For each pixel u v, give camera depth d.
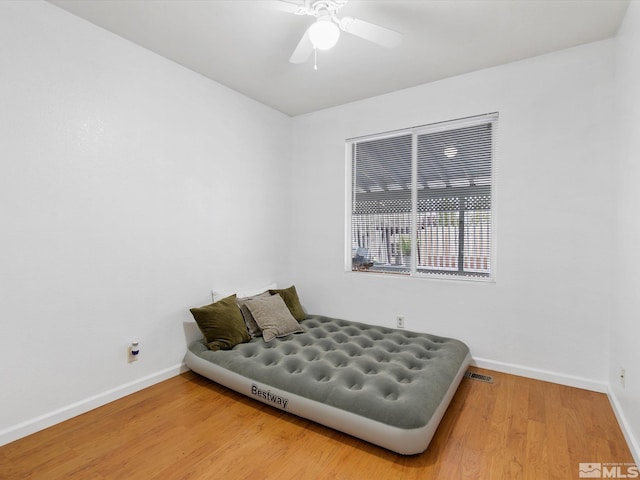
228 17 1.99
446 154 2.87
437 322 2.86
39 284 1.85
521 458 1.62
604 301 2.22
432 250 2.97
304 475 1.52
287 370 2.16
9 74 1.72
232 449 1.70
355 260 3.41
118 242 2.21
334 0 1.69
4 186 1.71
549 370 2.41
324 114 3.49
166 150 2.49
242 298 2.98
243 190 3.15
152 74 2.38
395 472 1.53
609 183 2.20
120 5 1.88
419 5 1.86
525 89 2.46
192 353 2.51
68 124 1.95
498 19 1.99
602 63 2.21
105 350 2.14
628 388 1.76
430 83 2.86
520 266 2.50
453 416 1.98
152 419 1.96
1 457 1.62
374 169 3.27
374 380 1.92
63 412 1.93
